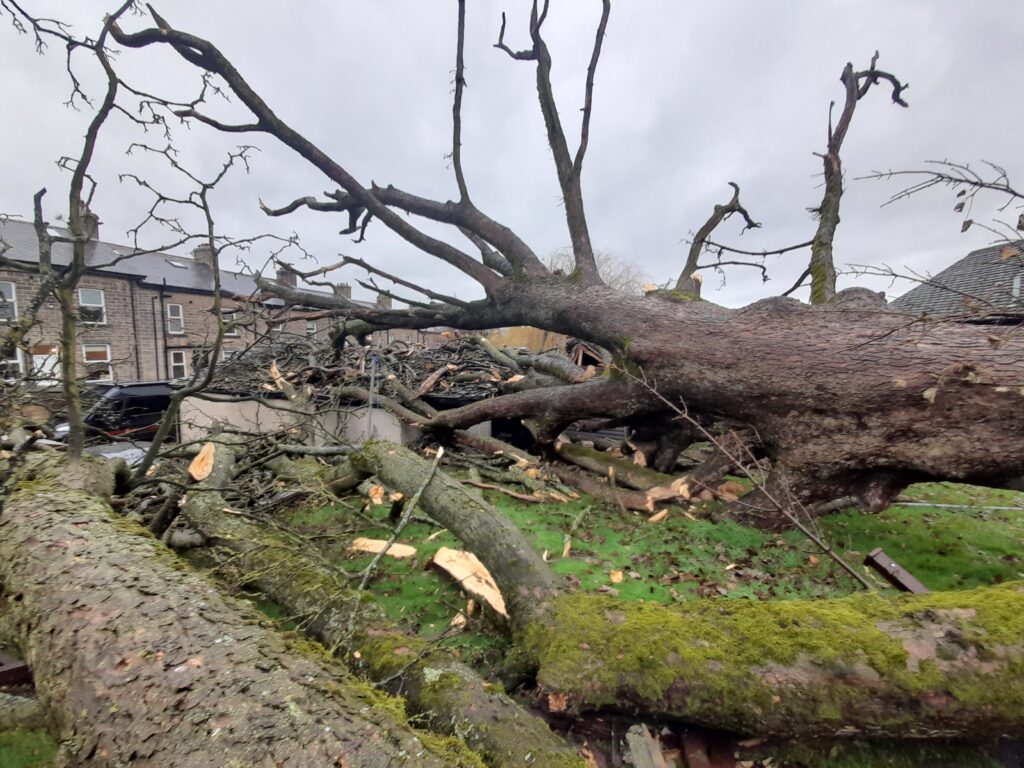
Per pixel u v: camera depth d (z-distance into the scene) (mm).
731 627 2174
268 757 1281
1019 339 3576
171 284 18766
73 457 3293
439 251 7047
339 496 5316
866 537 4430
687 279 7566
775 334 4449
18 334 3199
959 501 5922
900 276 2949
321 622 2592
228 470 4766
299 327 17641
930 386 3658
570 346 10719
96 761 1367
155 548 2385
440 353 11016
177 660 1586
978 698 1797
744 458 4977
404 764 1360
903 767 1939
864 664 1908
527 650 2369
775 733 1939
